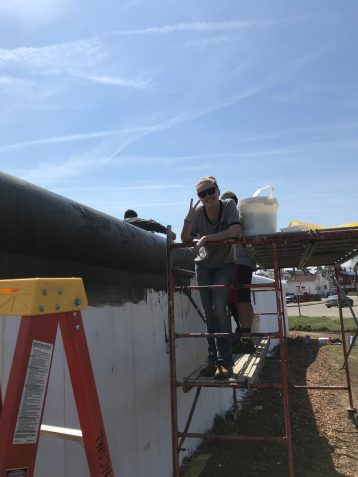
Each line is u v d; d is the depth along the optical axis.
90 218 3.43
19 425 1.34
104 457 1.64
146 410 4.59
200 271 4.49
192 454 5.89
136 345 4.50
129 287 4.46
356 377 10.80
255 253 5.41
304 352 15.11
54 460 2.87
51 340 1.46
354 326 22.91
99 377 3.66
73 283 1.57
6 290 1.44
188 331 6.41
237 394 8.78
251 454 5.98
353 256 6.15
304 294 66.44
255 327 11.77
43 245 2.90
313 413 7.83
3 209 2.47
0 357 2.50
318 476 5.32
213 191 4.18
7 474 1.30
